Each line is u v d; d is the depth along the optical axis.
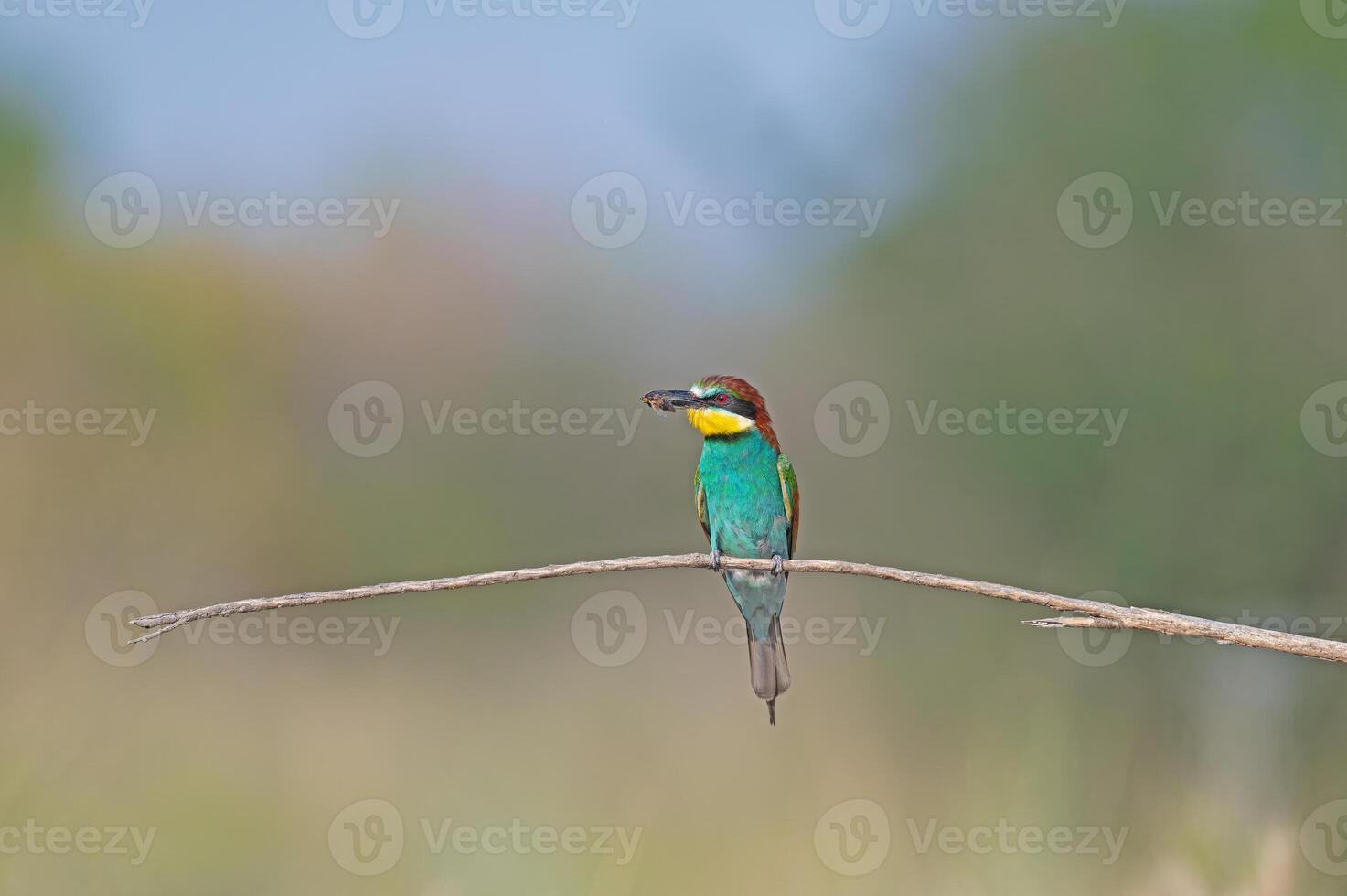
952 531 16.14
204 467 17.67
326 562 18.27
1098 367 15.25
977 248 15.96
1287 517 14.01
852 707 13.55
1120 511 14.96
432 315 19.44
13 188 17.31
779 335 17.88
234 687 15.26
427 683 15.91
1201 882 10.05
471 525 18.97
